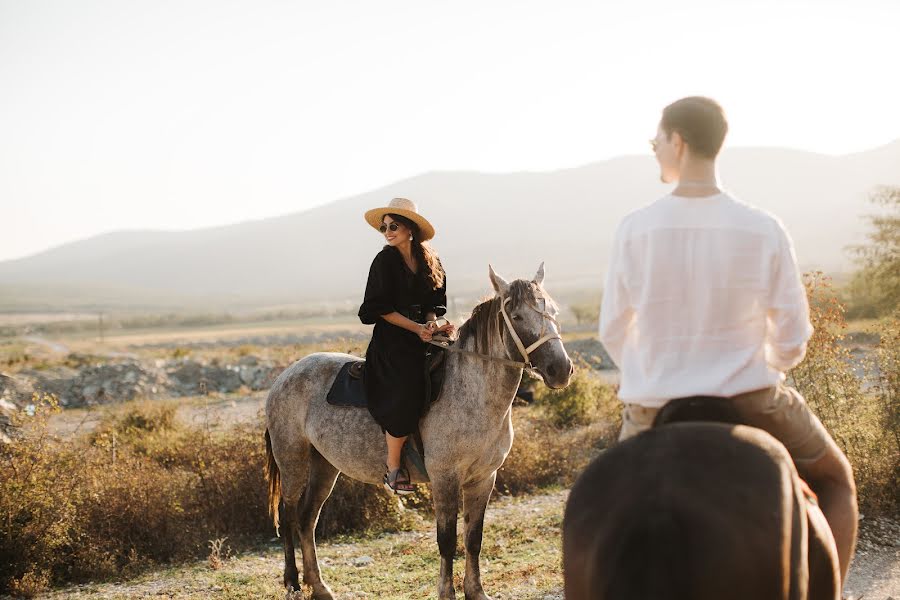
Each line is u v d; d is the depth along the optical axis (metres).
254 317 139.25
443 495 5.63
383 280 5.58
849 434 8.65
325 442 6.24
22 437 9.05
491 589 6.73
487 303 5.54
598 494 2.46
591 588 2.25
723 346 2.68
